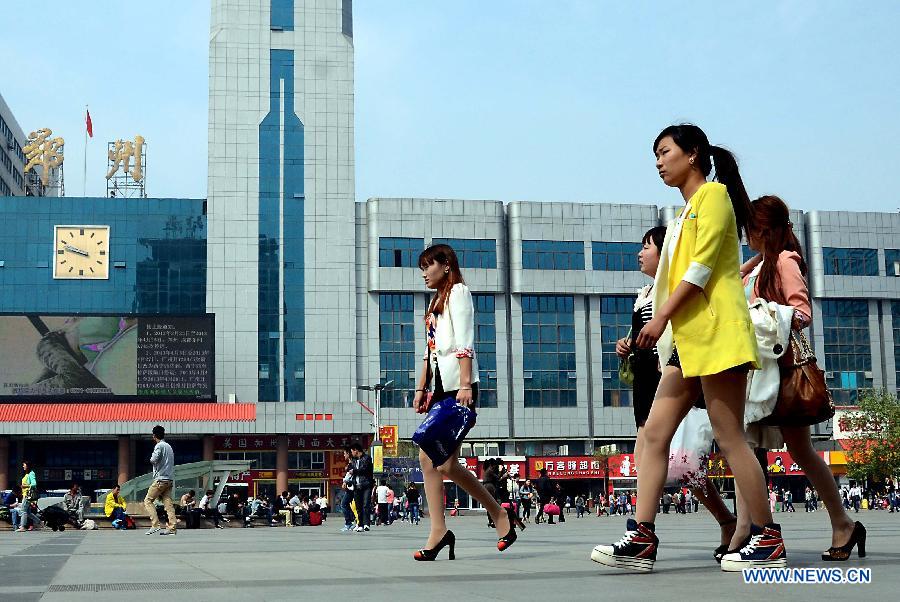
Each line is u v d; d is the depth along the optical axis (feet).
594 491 240.94
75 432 212.84
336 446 226.38
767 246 20.15
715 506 21.63
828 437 247.09
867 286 256.11
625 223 253.65
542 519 125.90
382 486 108.17
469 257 245.24
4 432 210.59
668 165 18.56
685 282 16.65
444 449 21.89
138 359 203.62
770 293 20.06
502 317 245.65
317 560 23.57
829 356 253.44
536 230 248.73
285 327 233.55
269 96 242.37
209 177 237.25
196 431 217.56
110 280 236.43
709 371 16.57
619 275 250.98
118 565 23.02
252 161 239.09
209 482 102.73
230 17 244.42
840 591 13.30
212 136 238.89
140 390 202.80
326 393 232.32
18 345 200.85
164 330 205.26
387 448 192.54
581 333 248.11
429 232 244.01
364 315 239.50
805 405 18.79
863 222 258.98
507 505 63.05
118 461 230.27
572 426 243.19
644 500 17.58
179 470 100.27
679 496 183.52
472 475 22.80
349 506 69.72
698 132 18.48
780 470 234.99
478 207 247.09
